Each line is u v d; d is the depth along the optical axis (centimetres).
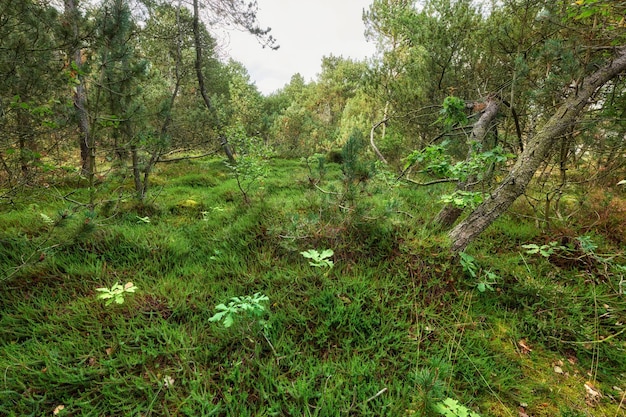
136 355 190
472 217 309
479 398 189
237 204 474
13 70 314
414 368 199
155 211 452
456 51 570
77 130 406
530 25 421
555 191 387
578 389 203
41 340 202
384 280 277
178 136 654
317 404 168
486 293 277
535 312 261
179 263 309
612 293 279
